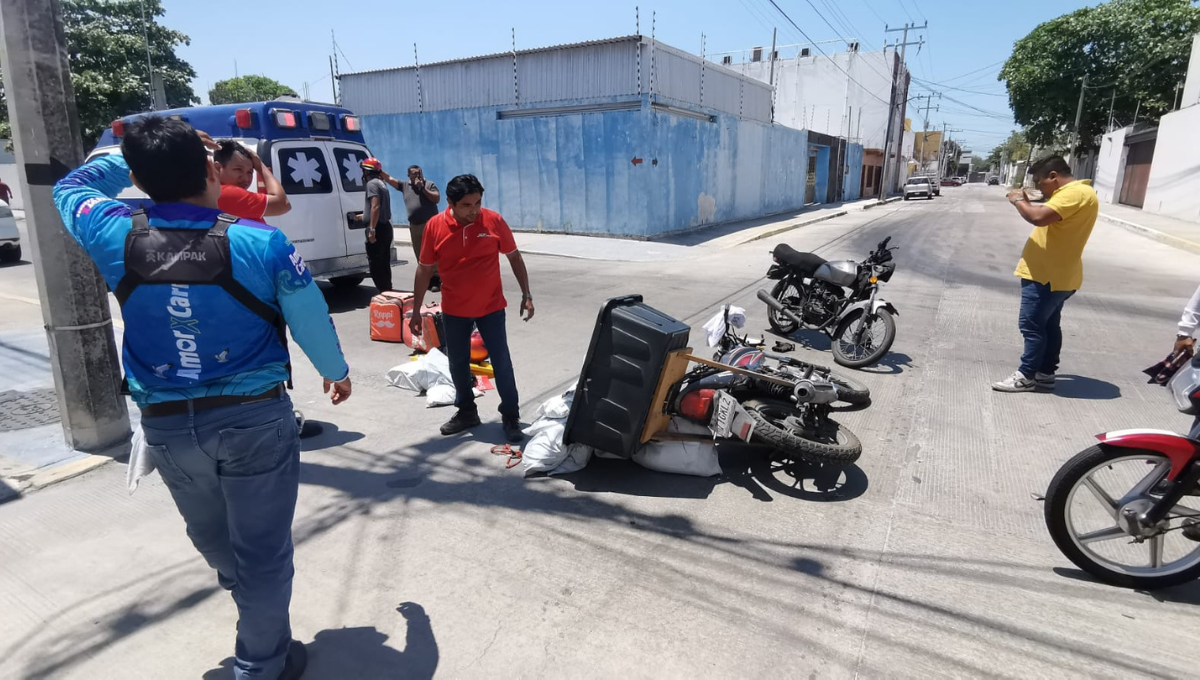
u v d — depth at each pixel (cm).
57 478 384
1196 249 1452
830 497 377
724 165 2006
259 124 771
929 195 4234
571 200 1688
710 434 406
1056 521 299
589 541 330
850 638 263
